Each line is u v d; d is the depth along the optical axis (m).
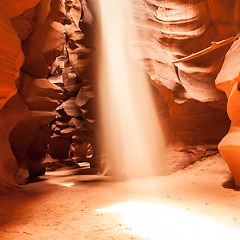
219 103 10.65
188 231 4.11
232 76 7.59
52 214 5.72
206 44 11.57
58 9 11.41
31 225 4.84
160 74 10.42
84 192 8.30
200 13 11.65
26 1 7.03
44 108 11.64
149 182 9.47
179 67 11.29
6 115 9.02
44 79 11.65
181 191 7.61
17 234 4.23
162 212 5.48
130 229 4.30
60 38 11.90
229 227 4.29
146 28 11.48
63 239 3.91
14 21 8.59
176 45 11.96
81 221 5.05
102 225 4.66
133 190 8.41
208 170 9.33
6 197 7.45
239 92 7.01
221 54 10.84
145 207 6.03
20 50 6.54
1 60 5.76
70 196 7.75
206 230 4.14
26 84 10.62
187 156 10.66
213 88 11.02
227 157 7.12
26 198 7.48
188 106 10.62
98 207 6.34
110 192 8.24
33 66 11.20
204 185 7.93
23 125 11.07
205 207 5.73
